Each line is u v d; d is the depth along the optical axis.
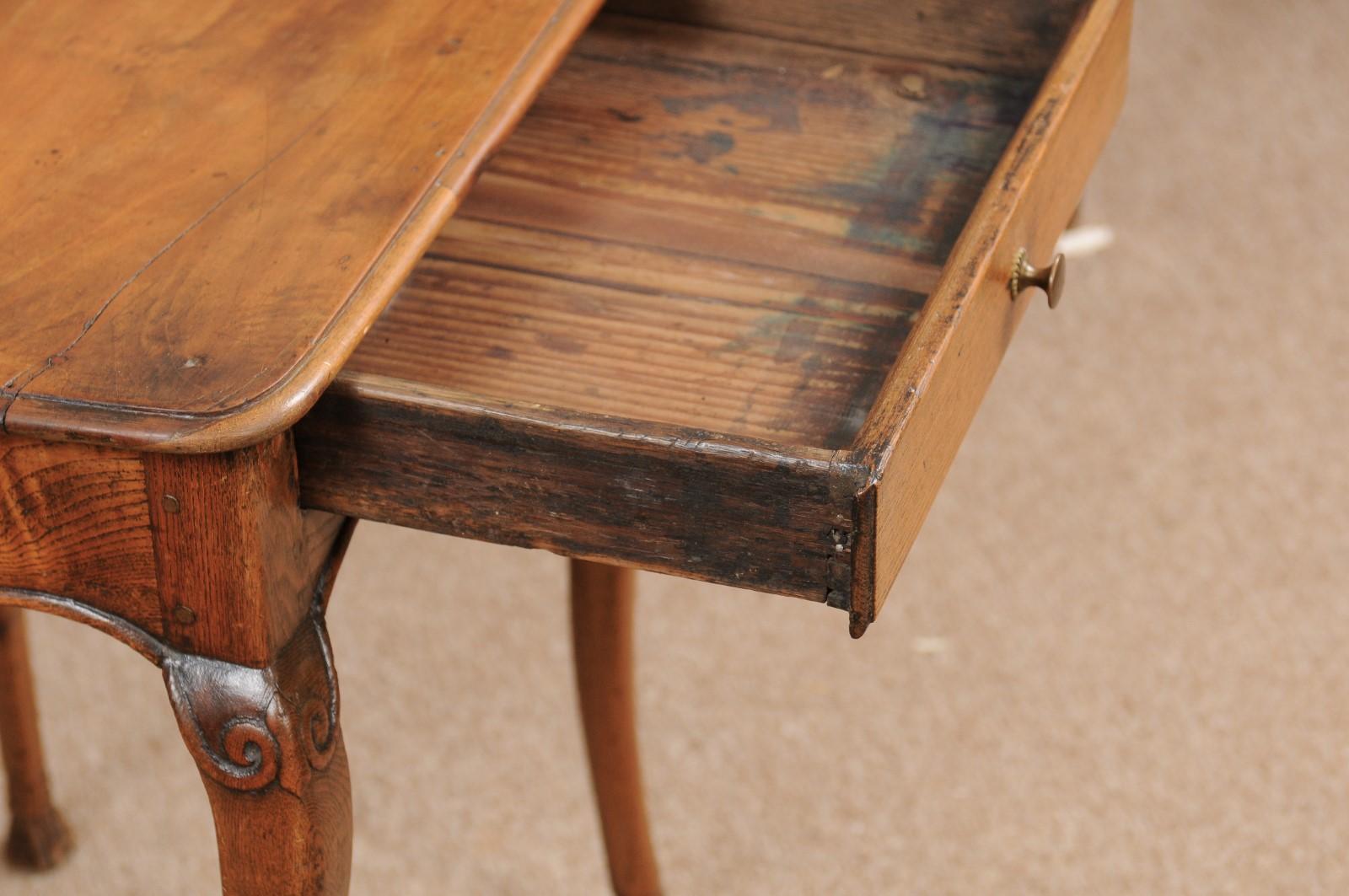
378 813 2.71
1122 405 3.43
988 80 2.26
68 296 1.76
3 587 1.80
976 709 2.84
